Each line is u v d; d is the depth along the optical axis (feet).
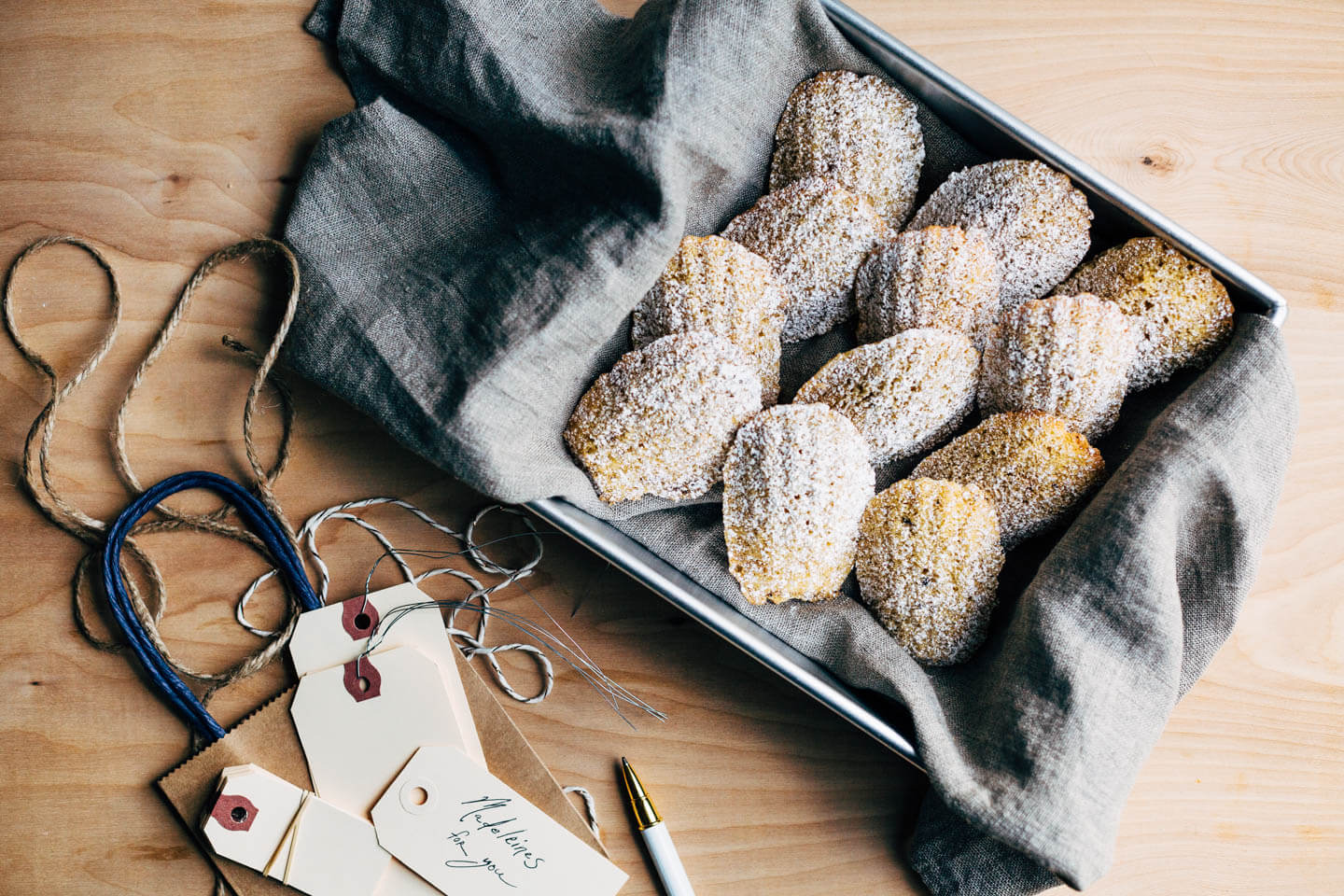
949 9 2.23
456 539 2.10
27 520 2.06
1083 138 2.22
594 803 2.06
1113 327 1.92
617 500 1.99
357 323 1.97
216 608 2.07
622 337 2.07
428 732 1.99
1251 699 2.12
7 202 2.10
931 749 1.84
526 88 1.96
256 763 2.00
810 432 1.92
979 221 2.01
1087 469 1.93
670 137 1.89
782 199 2.03
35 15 2.11
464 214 2.02
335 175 2.02
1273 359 1.90
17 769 2.02
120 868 2.01
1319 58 2.24
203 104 2.12
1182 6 2.24
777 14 2.00
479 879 1.98
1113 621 1.88
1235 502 1.89
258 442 2.09
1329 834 2.10
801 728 2.09
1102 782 1.84
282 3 2.13
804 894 2.06
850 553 1.97
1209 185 2.22
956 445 1.98
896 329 2.00
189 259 2.10
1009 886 1.97
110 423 2.07
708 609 1.89
